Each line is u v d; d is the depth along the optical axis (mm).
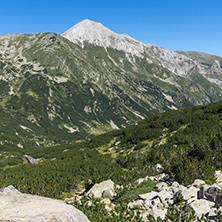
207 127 44781
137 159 34375
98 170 25984
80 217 7438
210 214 9484
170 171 17656
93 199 12781
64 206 7645
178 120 58438
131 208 11891
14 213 6695
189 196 11672
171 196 12758
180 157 20797
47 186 16828
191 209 9805
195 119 54000
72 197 16094
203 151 21359
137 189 15227
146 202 12250
